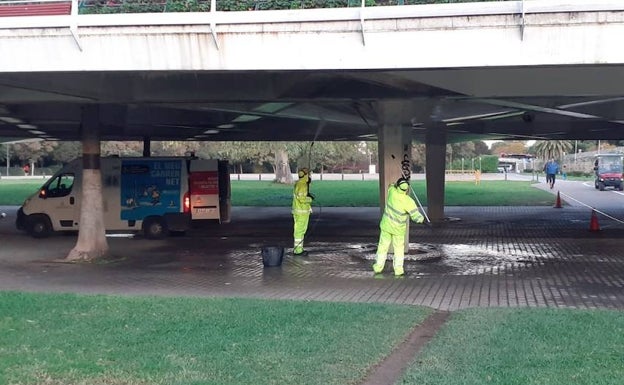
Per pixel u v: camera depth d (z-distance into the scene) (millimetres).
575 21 10602
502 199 38625
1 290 11992
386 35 11273
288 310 9633
